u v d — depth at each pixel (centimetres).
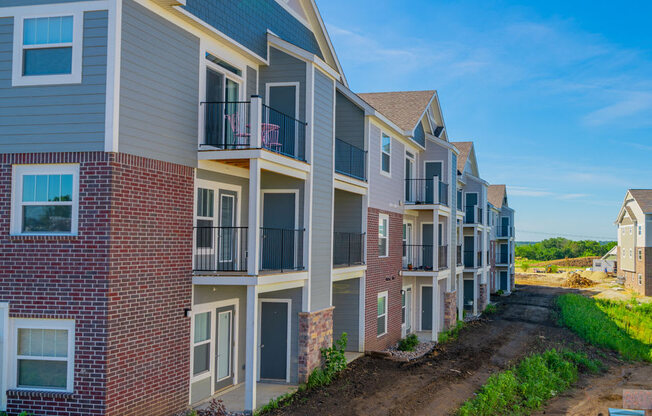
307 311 1457
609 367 2106
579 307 3753
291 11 1677
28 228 1034
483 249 3747
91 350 986
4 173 1034
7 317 1018
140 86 1063
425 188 2598
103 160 998
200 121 1245
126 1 1028
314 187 1516
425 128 2636
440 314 2631
